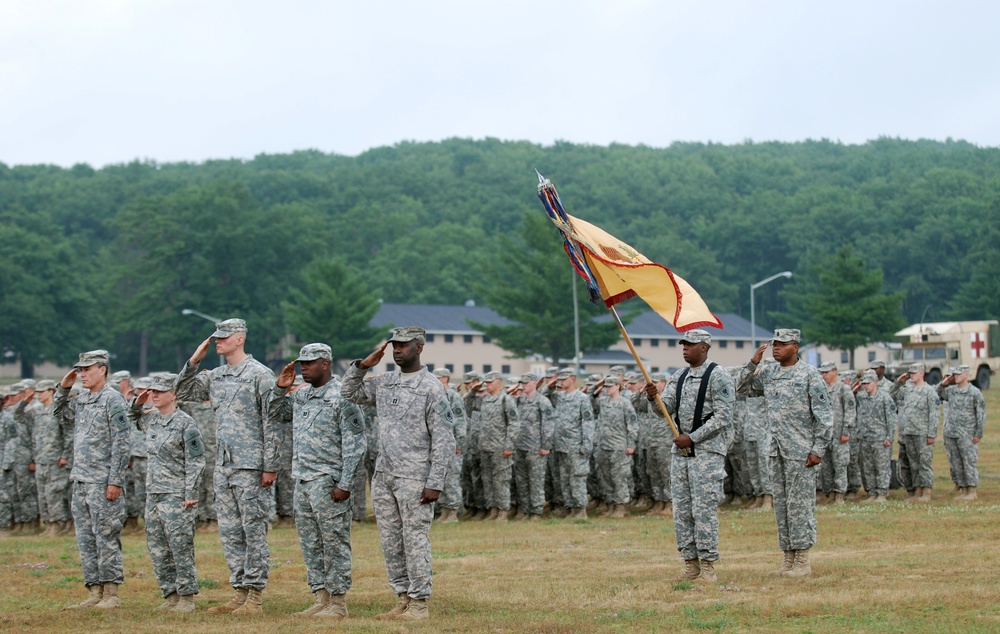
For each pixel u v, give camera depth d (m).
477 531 18.64
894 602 11.23
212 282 94.81
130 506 20.02
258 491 11.57
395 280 115.25
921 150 197.62
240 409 11.59
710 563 12.73
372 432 20.03
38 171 176.50
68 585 13.95
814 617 10.73
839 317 66.88
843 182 167.00
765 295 126.25
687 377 12.81
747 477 21.38
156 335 92.94
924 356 54.84
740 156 182.12
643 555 15.19
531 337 70.06
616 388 20.75
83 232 138.62
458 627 10.58
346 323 75.38
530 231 71.56
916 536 16.17
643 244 129.00
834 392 21.23
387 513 11.22
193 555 11.94
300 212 108.19
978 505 20.42
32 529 21.16
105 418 12.23
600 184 162.75
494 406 20.56
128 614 11.70
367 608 11.84
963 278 107.25
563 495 20.78
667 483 20.91
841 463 21.22
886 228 124.81
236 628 10.69
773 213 135.38
